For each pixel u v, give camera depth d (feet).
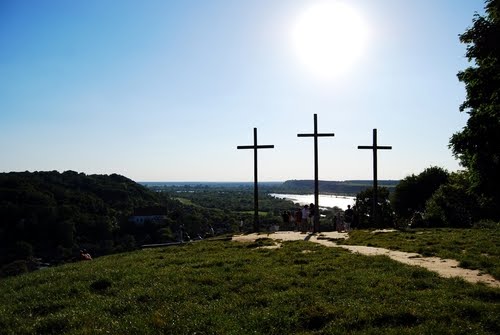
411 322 35.19
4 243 232.94
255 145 111.86
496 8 74.28
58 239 250.16
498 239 74.33
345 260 59.36
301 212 114.52
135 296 45.88
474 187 96.99
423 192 222.89
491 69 78.28
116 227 320.29
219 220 397.39
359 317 35.91
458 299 39.11
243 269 56.39
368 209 237.45
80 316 40.86
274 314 38.09
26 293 52.16
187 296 45.29
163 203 497.87
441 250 65.92
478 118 84.89
